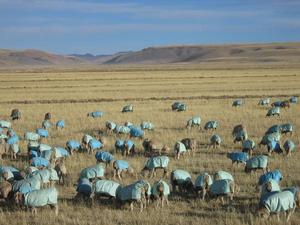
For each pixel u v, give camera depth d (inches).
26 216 840.9
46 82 4404.5
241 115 2133.4
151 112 2268.7
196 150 1430.9
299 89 3363.7
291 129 1615.4
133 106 2529.5
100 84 4082.2
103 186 902.4
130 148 1379.2
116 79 4736.7
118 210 871.1
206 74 5541.3
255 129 1766.7
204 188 937.5
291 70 6373.0
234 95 3009.4
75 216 839.7
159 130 1770.4
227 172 1083.9
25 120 2068.2
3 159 1328.7
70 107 2516.0
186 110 2322.8
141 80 4552.2
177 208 879.7
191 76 5137.8
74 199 943.7
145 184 877.2
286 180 1057.5
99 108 2459.4
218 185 911.0
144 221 800.3
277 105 2379.4
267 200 786.8
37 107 2532.0
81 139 1598.2
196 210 871.7
